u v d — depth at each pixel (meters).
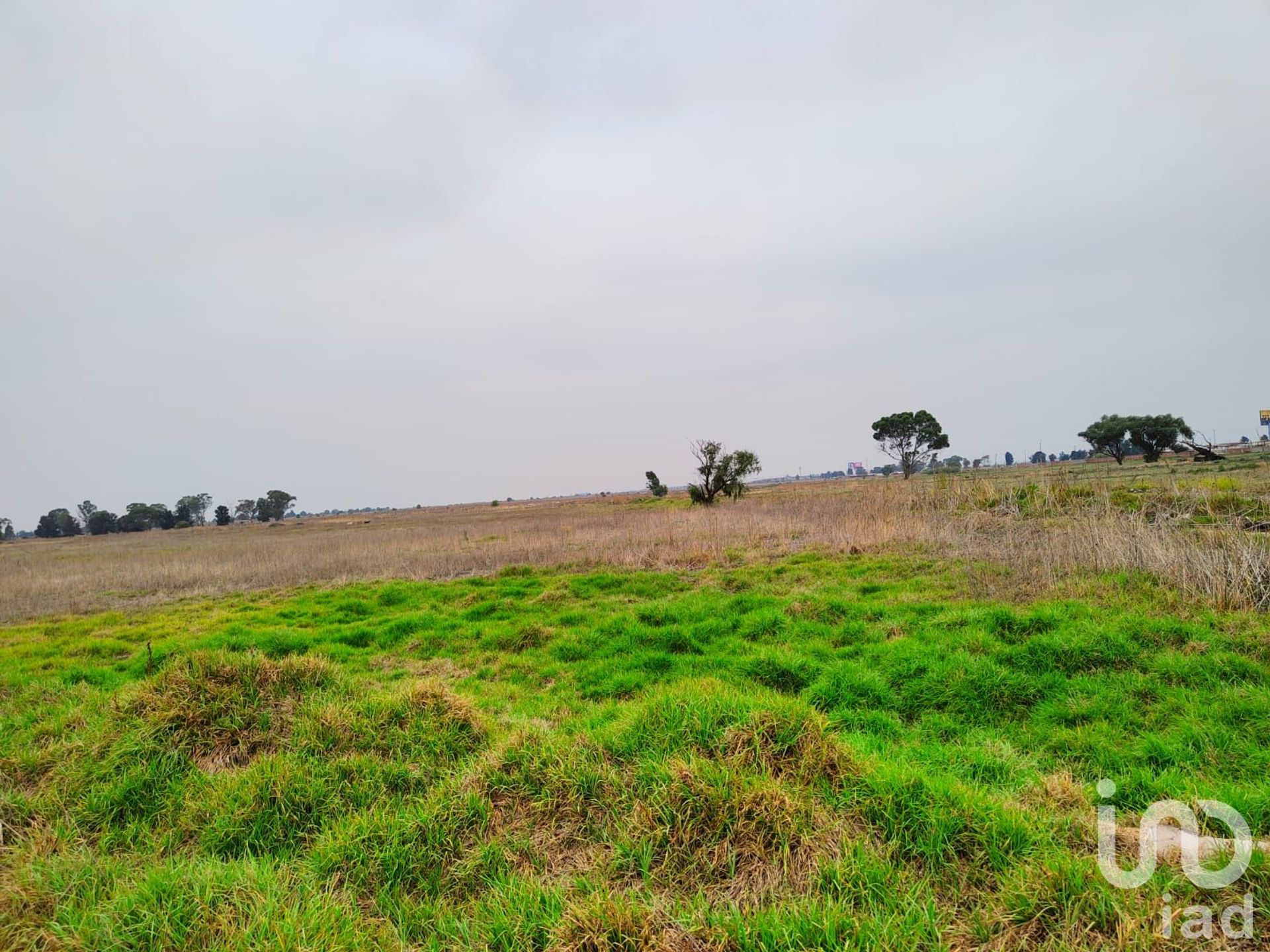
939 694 5.50
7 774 4.43
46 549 45.44
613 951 2.53
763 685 6.02
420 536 26.42
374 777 4.14
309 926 2.76
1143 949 2.30
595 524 23.12
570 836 3.47
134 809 4.04
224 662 5.18
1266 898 2.46
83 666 8.37
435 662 8.02
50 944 2.67
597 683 6.72
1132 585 7.80
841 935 2.53
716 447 30.16
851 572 11.16
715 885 2.95
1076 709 4.98
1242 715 4.50
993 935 2.50
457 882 3.23
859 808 3.30
